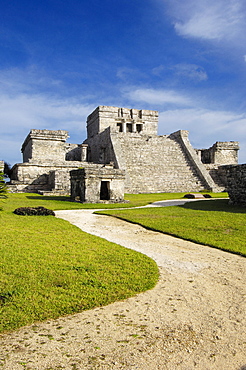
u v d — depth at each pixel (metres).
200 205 18.28
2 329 3.87
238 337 3.77
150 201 21.78
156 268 6.35
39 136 35.16
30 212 13.29
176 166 34.25
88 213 15.27
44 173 30.39
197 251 7.85
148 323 4.10
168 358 3.33
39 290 4.98
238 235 9.33
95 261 6.66
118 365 3.20
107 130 36.75
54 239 8.64
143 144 36.66
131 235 9.84
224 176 35.38
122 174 20.92
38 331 3.87
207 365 3.22
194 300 4.86
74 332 3.85
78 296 4.84
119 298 4.86
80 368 3.15
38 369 3.12
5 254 6.86
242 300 4.88
